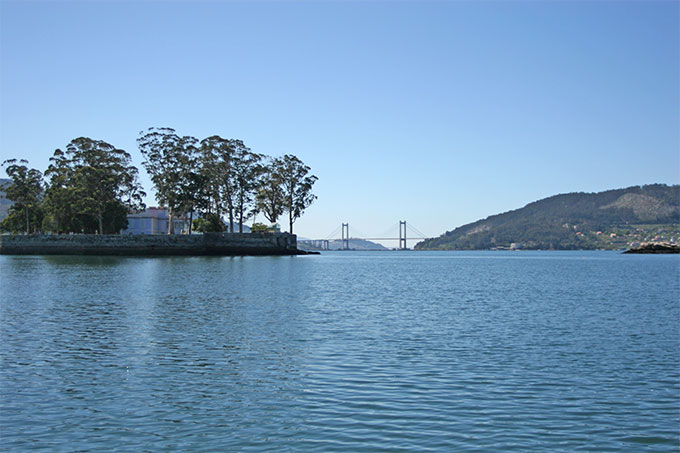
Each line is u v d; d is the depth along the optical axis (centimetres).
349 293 4734
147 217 16112
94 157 12419
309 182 14525
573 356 2156
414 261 15388
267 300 4016
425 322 3033
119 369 1941
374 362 2047
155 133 11756
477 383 1764
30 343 2364
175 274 6525
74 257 11012
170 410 1513
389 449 1255
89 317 3091
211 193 12769
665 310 3612
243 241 12975
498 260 16588
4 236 11744
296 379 1812
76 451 1253
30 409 1521
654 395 1645
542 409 1517
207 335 2570
